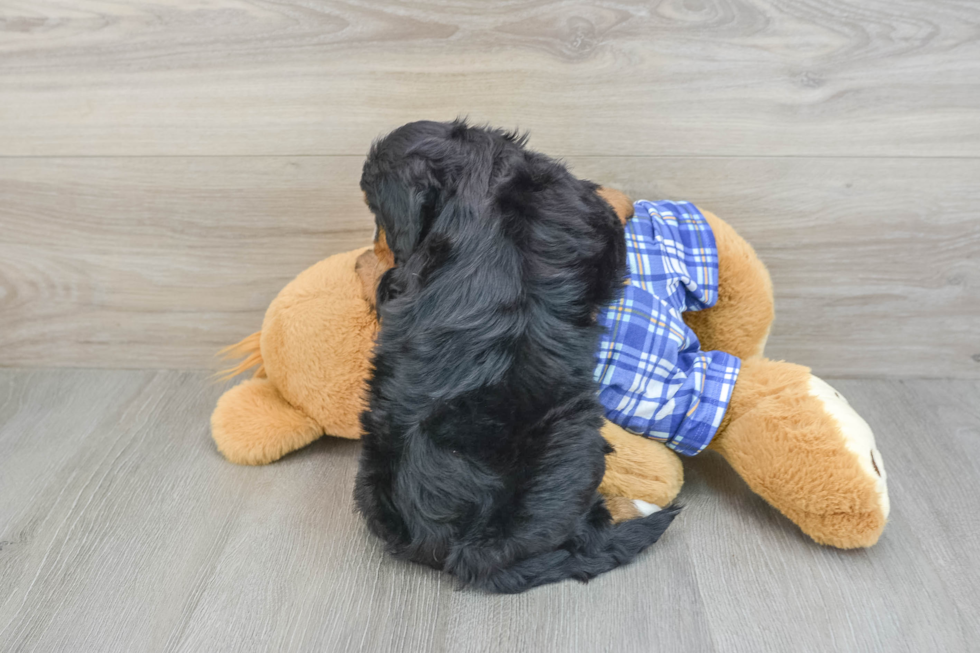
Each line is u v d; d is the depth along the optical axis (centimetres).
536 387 81
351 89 117
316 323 111
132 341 140
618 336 93
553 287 82
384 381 86
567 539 89
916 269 125
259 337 124
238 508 106
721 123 116
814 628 84
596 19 110
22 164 125
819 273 126
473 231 80
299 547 98
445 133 86
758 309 111
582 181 95
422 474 83
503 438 81
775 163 119
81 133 122
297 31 113
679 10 109
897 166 117
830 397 94
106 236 131
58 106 120
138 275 134
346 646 83
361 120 119
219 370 142
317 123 120
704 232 107
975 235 122
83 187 126
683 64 112
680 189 121
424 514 85
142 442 121
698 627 84
